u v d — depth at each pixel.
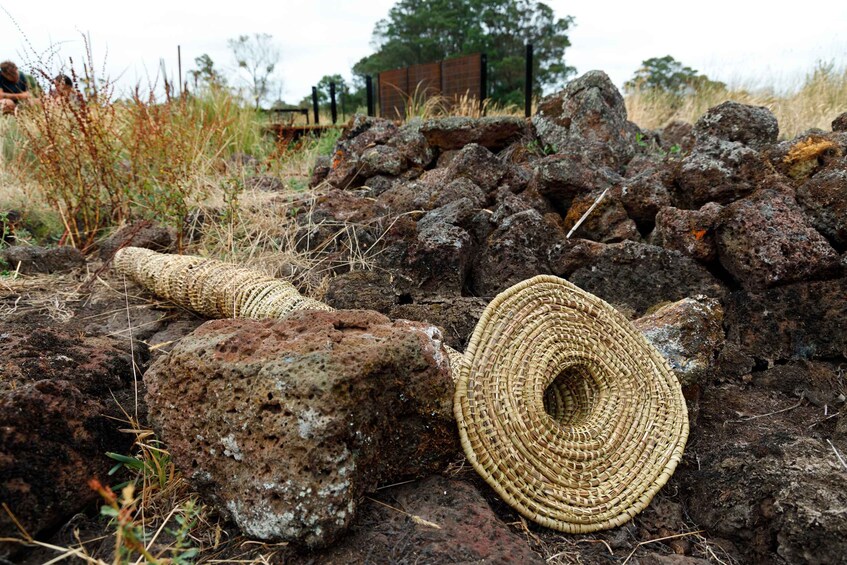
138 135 5.51
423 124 5.76
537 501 2.29
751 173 3.86
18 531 1.96
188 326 3.85
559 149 5.34
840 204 3.30
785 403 3.00
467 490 2.18
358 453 2.02
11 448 1.99
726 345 3.25
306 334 2.21
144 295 4.30
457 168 4.62
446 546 1.91
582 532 2.28
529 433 2.36
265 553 1.97
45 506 2.03
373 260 4.01
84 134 5.24
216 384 2.11
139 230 4.98
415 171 5.68
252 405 2.01
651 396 2.69
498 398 2.35
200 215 5.27
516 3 25.23
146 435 2.39
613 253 3.63
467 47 24.64
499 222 4.01
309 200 4.98
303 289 4.14
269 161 6.40
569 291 2.74
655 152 5.65
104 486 2.21
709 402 2.99
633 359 2.73
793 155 3.88
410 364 2.15
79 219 5.66
